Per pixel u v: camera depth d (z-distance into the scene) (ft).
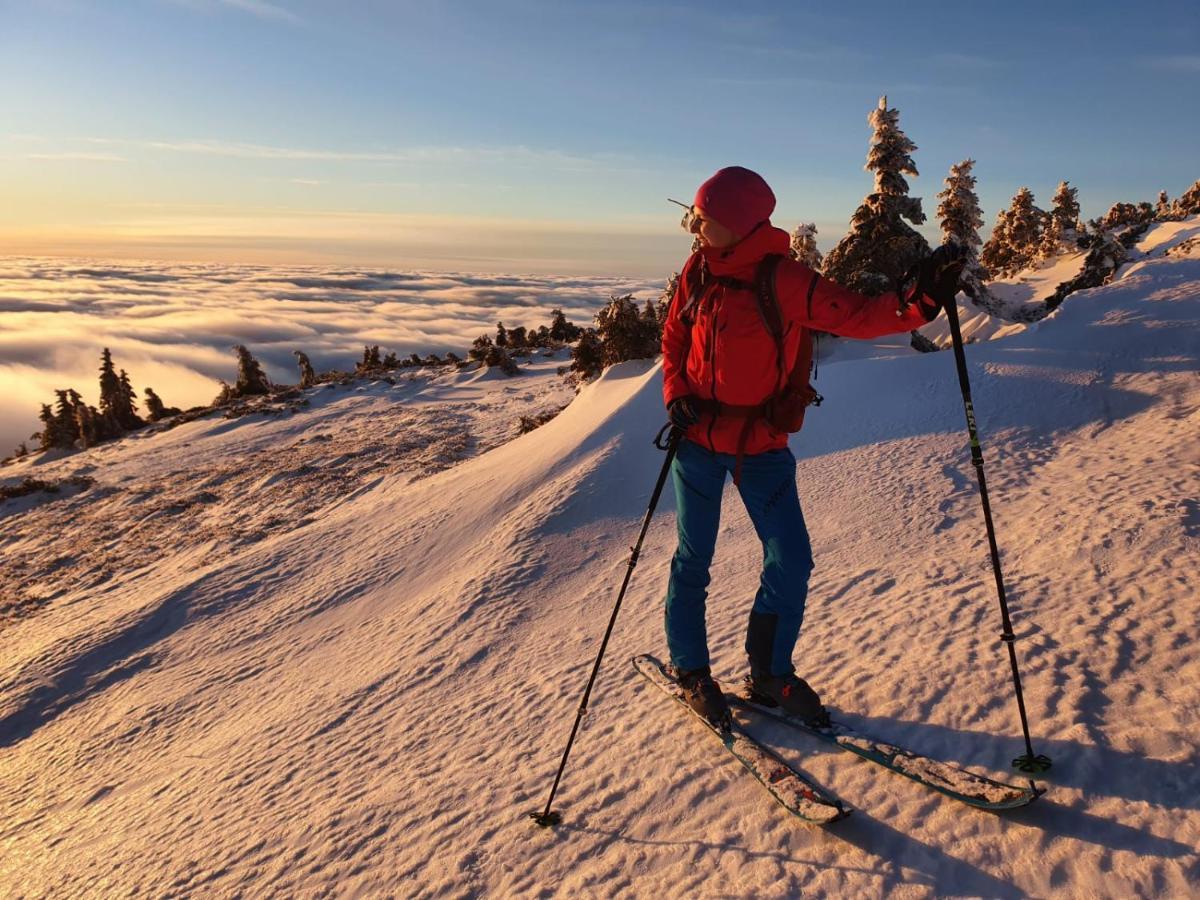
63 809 27.37
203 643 45.34
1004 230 182.29
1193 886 7.35
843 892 8.82
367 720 23.52
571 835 11.89
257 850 15.99
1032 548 17.97
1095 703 10.71
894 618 15.70
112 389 191.93
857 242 66.39
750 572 24.47
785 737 12.08
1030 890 8.00
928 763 10.16
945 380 39.93
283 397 178.09
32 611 68.64
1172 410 28.91
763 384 10.53
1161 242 113.19
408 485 84.12
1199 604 12.67
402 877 12.64
